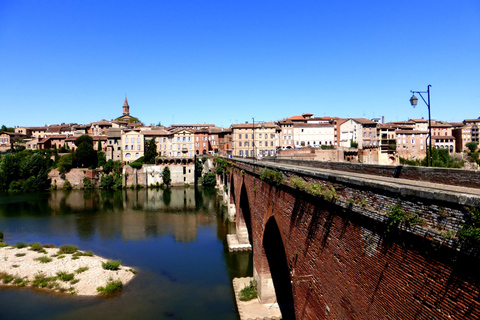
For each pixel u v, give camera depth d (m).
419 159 119.31
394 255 12.53
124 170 124.69
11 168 120.06
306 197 20.88
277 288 35.62
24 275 43.91
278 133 140.75
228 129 148.75
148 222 73.56
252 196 39.25
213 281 42.81
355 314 15.05
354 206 15.12
